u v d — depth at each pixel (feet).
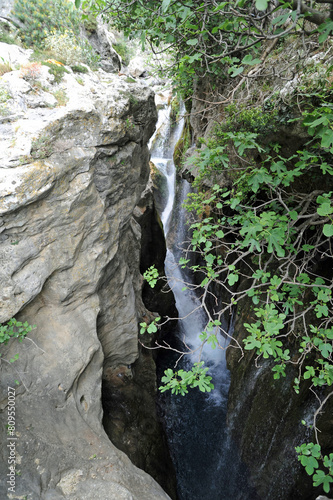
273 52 16.10
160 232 35.83
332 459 9.02
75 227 16.58
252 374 22.91
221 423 26.48
